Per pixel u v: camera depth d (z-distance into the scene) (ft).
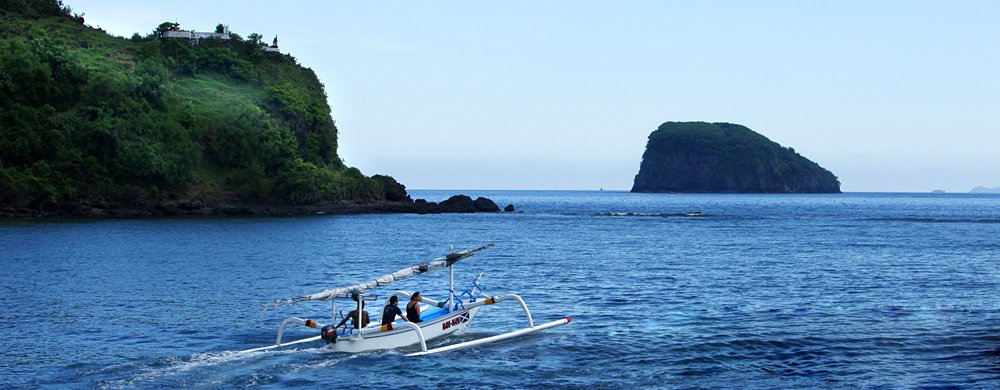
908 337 89.97
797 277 150.20
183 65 499.10
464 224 364.38
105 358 80.02
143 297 120.98
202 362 78.28
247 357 80.33
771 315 105.40
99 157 392.47
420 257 195.00
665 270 163.43
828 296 123.75
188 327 96.37
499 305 113.39
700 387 70.23
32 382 70.95
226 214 406.21
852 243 245.04
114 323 98.68
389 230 309.42
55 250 201.98
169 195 402.11
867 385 70.59
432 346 85.25
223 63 517.55
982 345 85.66
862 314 105.91
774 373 74.79
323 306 113.19
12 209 357.00
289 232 286.46
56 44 469.57
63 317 102.58
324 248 221.25
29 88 404.16
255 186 424.87
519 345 86.07
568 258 192.13
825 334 91.81
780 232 308.60
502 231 312.29
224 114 445.78
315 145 493.77
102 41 533.14
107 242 230.27
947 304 115.03
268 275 153.28
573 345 85.97
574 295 125.39
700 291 129.90
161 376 73.20
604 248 225.15
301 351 82.69
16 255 187.83
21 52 417.90
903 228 337.52
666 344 86.63
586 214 502.79
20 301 115.96
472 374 74.49
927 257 193.88
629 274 155.84
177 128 422.00
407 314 87.71
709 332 93.30
